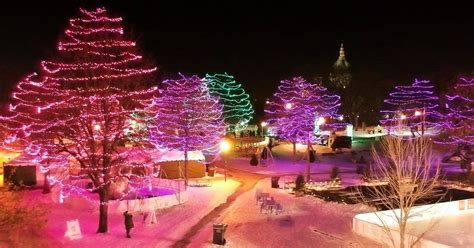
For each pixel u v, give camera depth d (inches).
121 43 1144.2
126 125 1208.8
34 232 991.6
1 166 1811.0
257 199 1411.2
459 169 1971.0
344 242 1029.2
